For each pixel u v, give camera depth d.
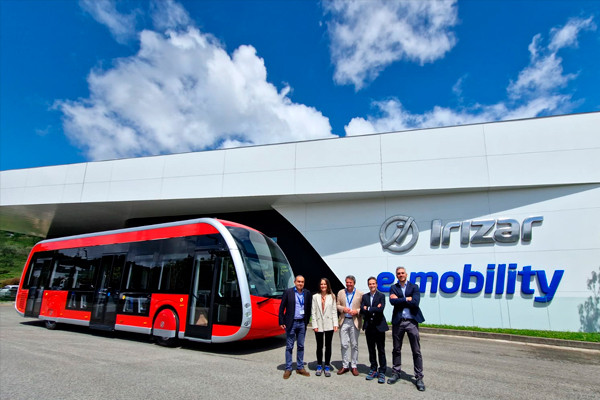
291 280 9.95
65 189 18.98
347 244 16.19
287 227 18.86
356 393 5.10
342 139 15.91
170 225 9.94
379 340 5.76
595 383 6.18
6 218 23.33
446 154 14.67
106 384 5.41
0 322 13.79
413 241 15.07
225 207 18.94
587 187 13.23
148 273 9.85
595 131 13.37
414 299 5.61
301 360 6.08
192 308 8.64
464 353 8.91
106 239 11.41
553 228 13.39
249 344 9.48
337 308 6.29
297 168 16.14
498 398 5.10
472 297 13.86
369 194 15.57
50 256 13.16
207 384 5.46
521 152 13.94
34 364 6.71
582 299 12.58
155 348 8.66
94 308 10.78
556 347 10.16
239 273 8.22
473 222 14.44
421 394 5.14
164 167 17.83
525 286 13.23
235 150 17.06
